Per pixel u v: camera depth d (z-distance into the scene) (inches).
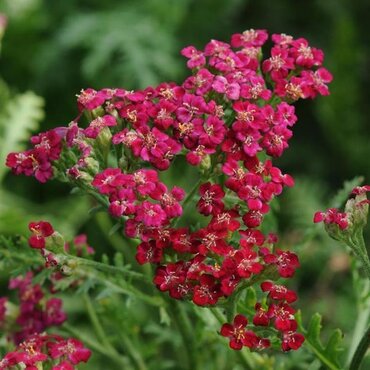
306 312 23.0
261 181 14.3
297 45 15.7
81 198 23.8
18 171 14.9
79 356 15.0
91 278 16.1
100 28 26.7
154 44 26.4
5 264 16.2
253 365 16.5
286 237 22.3
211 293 14.0
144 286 21.1
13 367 14.8
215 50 15.4
